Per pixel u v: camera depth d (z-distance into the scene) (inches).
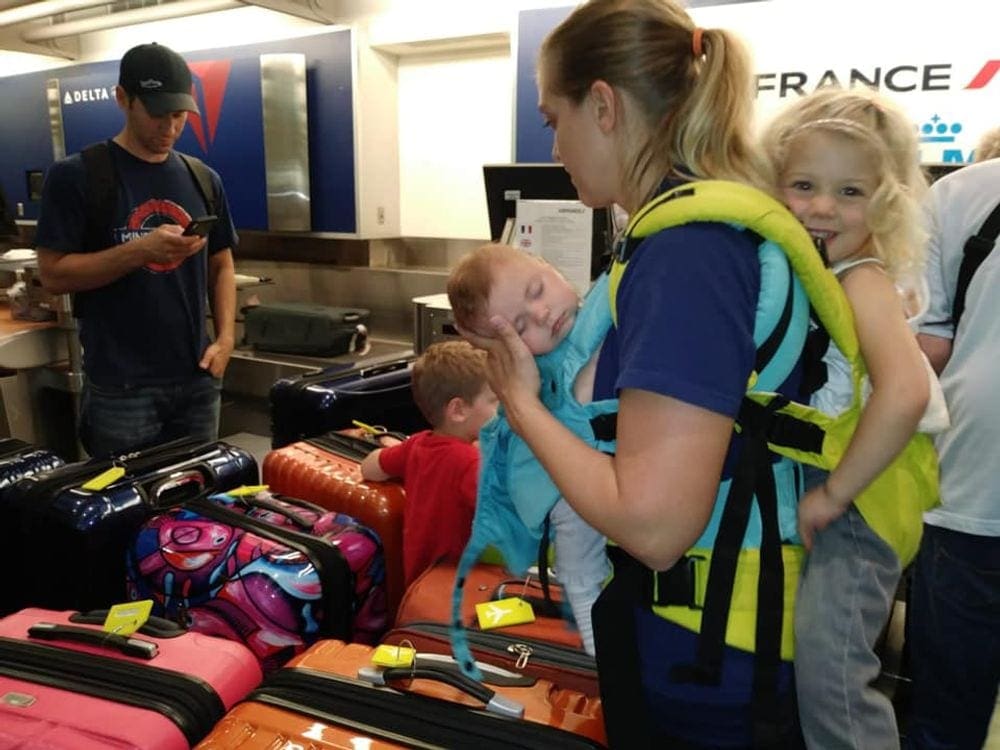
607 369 34.6
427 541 69.0
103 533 69.0
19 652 52.9
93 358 94.6
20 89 203.5
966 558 61.9
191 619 64.6
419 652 55.9
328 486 79.4
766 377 32.4
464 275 40.2
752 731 34.3
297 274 179.9
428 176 169.2
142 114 90.3
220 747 43.8
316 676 49.7
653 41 33.0
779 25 115.4
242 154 166.2
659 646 34.9
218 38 177.6
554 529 39.9
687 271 30.0
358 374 101.9
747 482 33.2
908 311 46.4
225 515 69.3
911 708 71.5
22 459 81.2
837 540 36.2
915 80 108.9
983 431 59.0
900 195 40.8
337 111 157.2
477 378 70.8
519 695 48.5
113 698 47.9
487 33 142.9
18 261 135.5
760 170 33.9
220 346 102.2
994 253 58.2
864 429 35.2
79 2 141.8
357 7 157.2
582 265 86.6
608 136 34.9
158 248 86.9
